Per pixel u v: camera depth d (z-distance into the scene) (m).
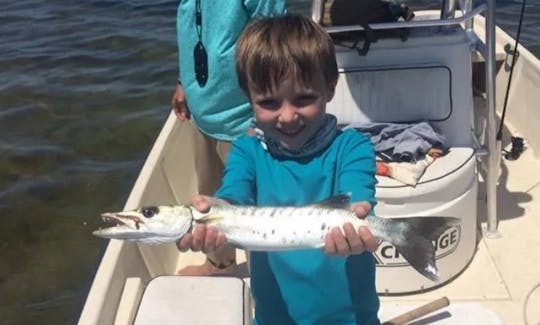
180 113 1.39
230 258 1.25
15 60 3.19
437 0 3.12
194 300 0.97
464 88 1.23
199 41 1.19
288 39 0.72
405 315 0.98
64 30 3.49
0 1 3.95
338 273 0.80
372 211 0.73
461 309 1.00
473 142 1.27
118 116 2.72
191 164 1.58
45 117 2.73
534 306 1.16
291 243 0.70
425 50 1.22
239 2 1.14
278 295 0.81
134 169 2.40
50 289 1.85
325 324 0.81
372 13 1.25
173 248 1.36
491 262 1.25
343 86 1.24
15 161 2.46
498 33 1.84
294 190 0.78
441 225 0.70
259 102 0.75
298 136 0.76
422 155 1.18
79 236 2.07
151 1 3.83
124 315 1.01
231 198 0.76
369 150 0.78
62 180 2.35
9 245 2.04
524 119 1.69
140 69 3.08
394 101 1.24
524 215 1.38
